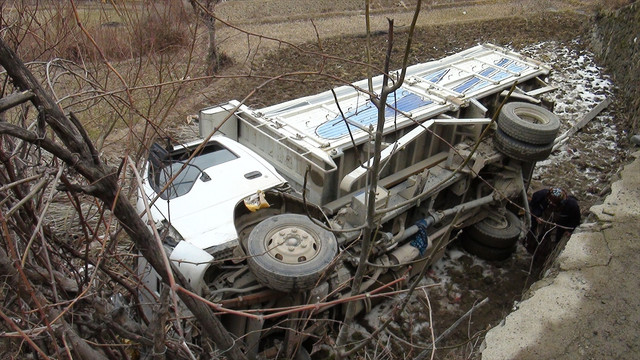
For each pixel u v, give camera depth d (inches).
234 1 613.6
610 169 336.5
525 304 186.1
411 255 215.9
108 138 275.1
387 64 78.4
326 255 159.8
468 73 275.9
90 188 82.7
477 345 203.3
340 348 109.9
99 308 110.7
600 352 167.0
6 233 71.5
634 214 228.2
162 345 100.0
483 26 583.8
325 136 207.0
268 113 225.0
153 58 224.7
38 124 73.7
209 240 166.4
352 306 104.5
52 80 118.3
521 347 168.9
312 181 203.3
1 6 138.6
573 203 240.2
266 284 154.4
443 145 251.9
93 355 99.2
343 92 247.8
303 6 608.7
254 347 169.8
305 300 165.9
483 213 252.5
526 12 629.9
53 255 126.0
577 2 660.1
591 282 194.1
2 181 105.8
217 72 408.8
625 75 444.8
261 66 448.8
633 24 466.9
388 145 208.1
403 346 205.2
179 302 149.3
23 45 167.3
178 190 185.6
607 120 401.7
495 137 234.2
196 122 332.8
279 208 197.9
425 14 610.9
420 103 240.1
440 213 227.5
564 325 176.6
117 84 227.8
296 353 171.3
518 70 286.0
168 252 163.2
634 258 204.5
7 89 140.7
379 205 189.6
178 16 232.2
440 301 229.8
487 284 241.1
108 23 246.2
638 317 179.3
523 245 268.5
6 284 95.3
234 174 195.6
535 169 333.7
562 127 383.9
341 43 514.3
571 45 549.6
